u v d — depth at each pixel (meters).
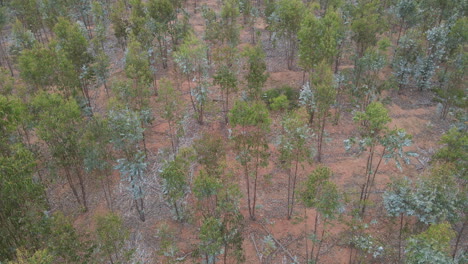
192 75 51.50
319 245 29.44
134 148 33.44
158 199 34.50
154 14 50.69
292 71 53.31
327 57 40.00
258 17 68.81
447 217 27.92
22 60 35.97
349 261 28.72
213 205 30.09
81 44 40.25
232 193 26.77
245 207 33.44
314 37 39.44
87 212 33.47
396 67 49.12
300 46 41.09
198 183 24.89
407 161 31.83
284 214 32.94
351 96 45.75
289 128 28.52
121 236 23.75
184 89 49.16
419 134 42.50
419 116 45.22
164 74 52.72
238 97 47.34
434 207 27.23
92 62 42.97
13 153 26.52
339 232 31.11
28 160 23.69
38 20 56.50
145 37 47.66
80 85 39.84
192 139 40.94
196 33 61.41
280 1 54.25
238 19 67.69
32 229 22.34
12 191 21.30
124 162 30.80
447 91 45.25
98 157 30.64
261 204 33.88
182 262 28.30
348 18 53.81
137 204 32.81
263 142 29.84
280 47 59.47
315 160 38.34
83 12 61.44
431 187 27.59
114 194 35.16
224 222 23.27
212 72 52.59
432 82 51.47
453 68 49.00
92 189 35.72
